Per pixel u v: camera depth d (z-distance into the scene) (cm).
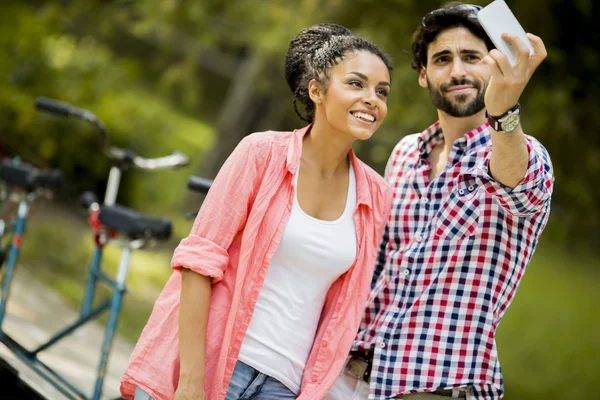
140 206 1468
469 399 380
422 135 421
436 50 408
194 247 357
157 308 371
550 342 1596
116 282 549
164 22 1331
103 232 566
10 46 1357
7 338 565
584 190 1130
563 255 2245
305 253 366
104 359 538
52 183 609
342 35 388
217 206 362
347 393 402
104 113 1384
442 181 398
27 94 1350
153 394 357
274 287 367
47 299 936
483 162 366
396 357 385
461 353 378
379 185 396
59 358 685
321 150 379
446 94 405
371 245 385
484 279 379
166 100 2167
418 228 402
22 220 603
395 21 1098
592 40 1104
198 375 351
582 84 1116
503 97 333
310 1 1130
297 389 372
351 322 378
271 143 371
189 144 1844
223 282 368
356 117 370
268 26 1216
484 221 379
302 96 389
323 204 377
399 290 393
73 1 1495
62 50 1415
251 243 360
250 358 363
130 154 603
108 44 1866
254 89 1443
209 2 1292
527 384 1362
